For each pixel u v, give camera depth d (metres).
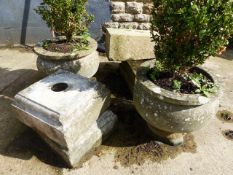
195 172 3.12
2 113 3.95
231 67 5.39
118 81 4.79
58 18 4.00
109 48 4.38
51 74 3.66
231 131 3.72
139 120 3.83
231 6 2.78
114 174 3.08
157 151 3.36
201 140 3.56
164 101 2.92
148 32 4.62
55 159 3.23
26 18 5.70
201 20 2.70
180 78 3.28
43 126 3.03
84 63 4.03
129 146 3.43
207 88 3.08
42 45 4.14
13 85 4.57
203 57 3.06
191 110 2.90
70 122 2.96
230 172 3.12
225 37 2.92
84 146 3.19
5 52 5.70
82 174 3.07
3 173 3.05
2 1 5.48
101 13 5.64
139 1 5.50
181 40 2.93
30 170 3.10
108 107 3.74
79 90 3.30
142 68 3.37
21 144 3.42
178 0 2.79
